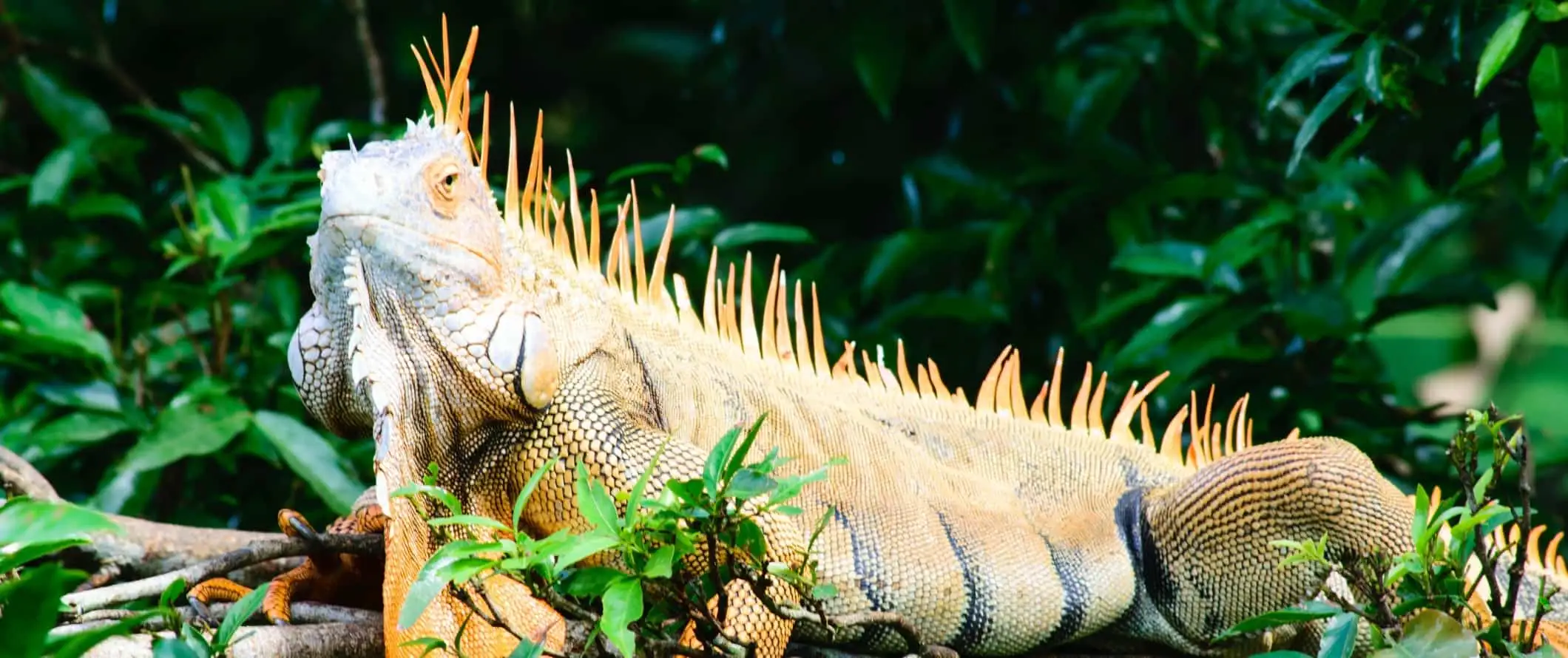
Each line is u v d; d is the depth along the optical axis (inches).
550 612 246.5
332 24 623.5
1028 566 290.2
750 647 228.2
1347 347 436.5
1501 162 427.2
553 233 280.5
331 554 264.7
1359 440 414.6
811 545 229.1
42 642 187.8
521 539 210.1
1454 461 240.2
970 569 283.7
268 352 374.9
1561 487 521.0
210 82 631.2
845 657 271.1
